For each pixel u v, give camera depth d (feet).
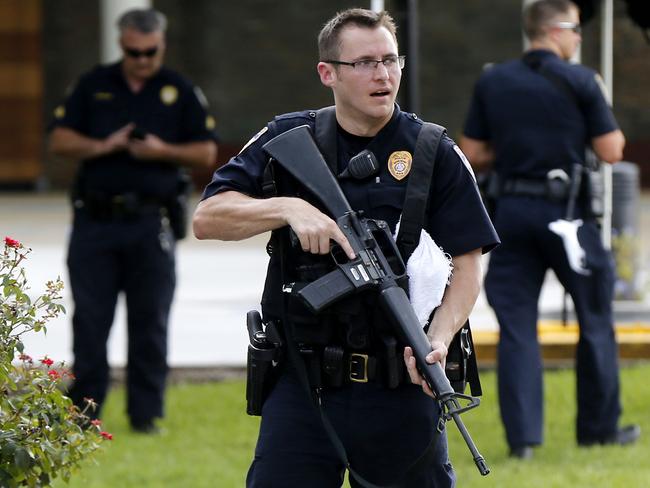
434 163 46.47
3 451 44.80
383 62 45.52
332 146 46.91
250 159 47.55
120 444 82.07
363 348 45.75
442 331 45.50
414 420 46.26
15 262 45.96
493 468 75.25
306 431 46.57
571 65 77.10
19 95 268.41
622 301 121.19
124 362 103.35
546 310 119.44
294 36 271.28
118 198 83.30
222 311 128.06
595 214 77.77
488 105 78.13
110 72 83.76
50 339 112.78
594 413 79.56
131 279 84.79
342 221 45.62
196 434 85.20
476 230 46.55
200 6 270.26
